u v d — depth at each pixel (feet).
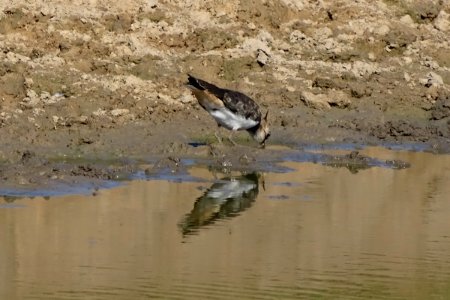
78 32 68.13
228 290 39.50
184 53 70.28
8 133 58.34
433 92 72.79
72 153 57.36
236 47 71.87
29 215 47.32
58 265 41.57
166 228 46.98
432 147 65.82
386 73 74.33
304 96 69.15
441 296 39.78
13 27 67.10
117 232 45.88
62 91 63.16
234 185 54.60
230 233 46.70
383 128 67.46
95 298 38.17
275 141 63.77
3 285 39.24
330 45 75.00
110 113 62.34
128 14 70.79
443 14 81.61
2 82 62.34
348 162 60.70
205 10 74.18
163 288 39.42
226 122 59.36
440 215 50.57
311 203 52.03
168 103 64.85
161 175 55.26
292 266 42.57
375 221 49.29
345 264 43.19
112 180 53.72
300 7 77.46
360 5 79.82
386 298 39.27
